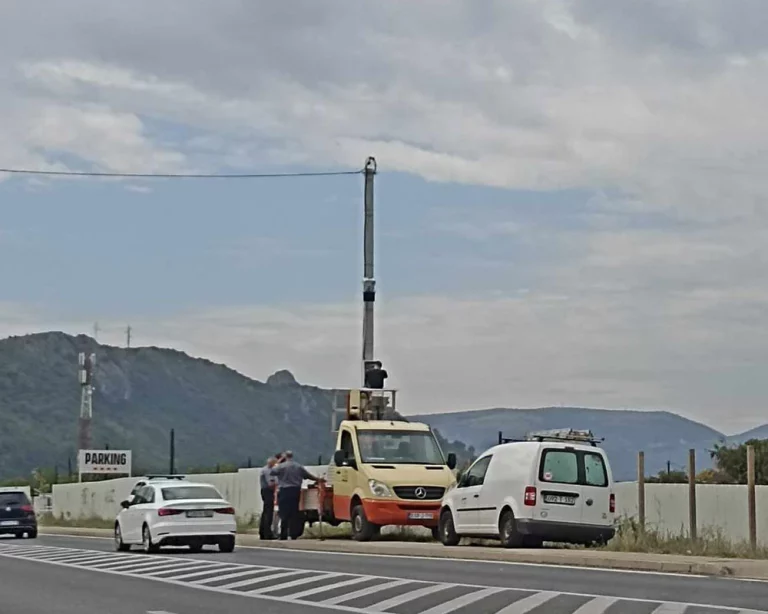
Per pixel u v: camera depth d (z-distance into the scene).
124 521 38.31
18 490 54.38
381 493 38.03
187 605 20.81
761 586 22.58
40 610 20.52
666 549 31.67
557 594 21.06
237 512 56.28
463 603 20.03
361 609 19.59
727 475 53.56
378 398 43.25
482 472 34.78
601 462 33.22
